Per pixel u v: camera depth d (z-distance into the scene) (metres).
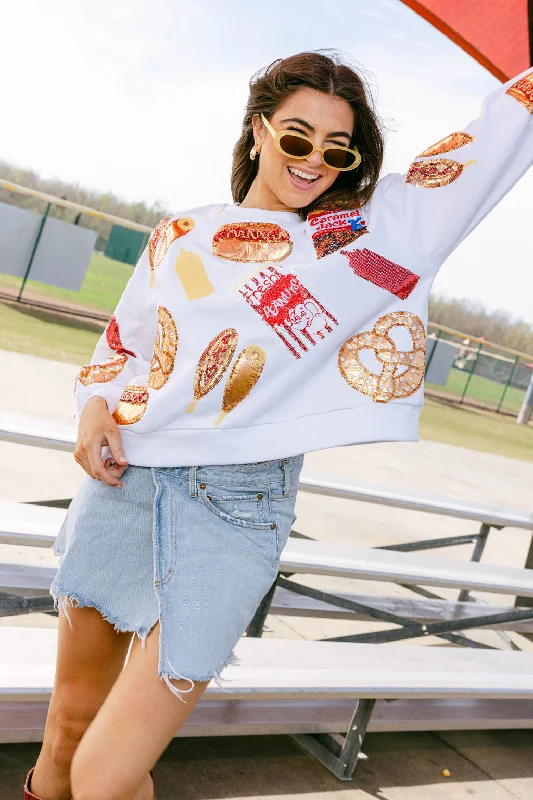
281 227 1.92
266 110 1.96
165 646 1.72
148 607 1.82
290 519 1.91
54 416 6.58
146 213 21.97
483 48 3.18
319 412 1.87
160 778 2.57
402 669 2.81
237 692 2.35
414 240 1.95
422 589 4.72
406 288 1.92
